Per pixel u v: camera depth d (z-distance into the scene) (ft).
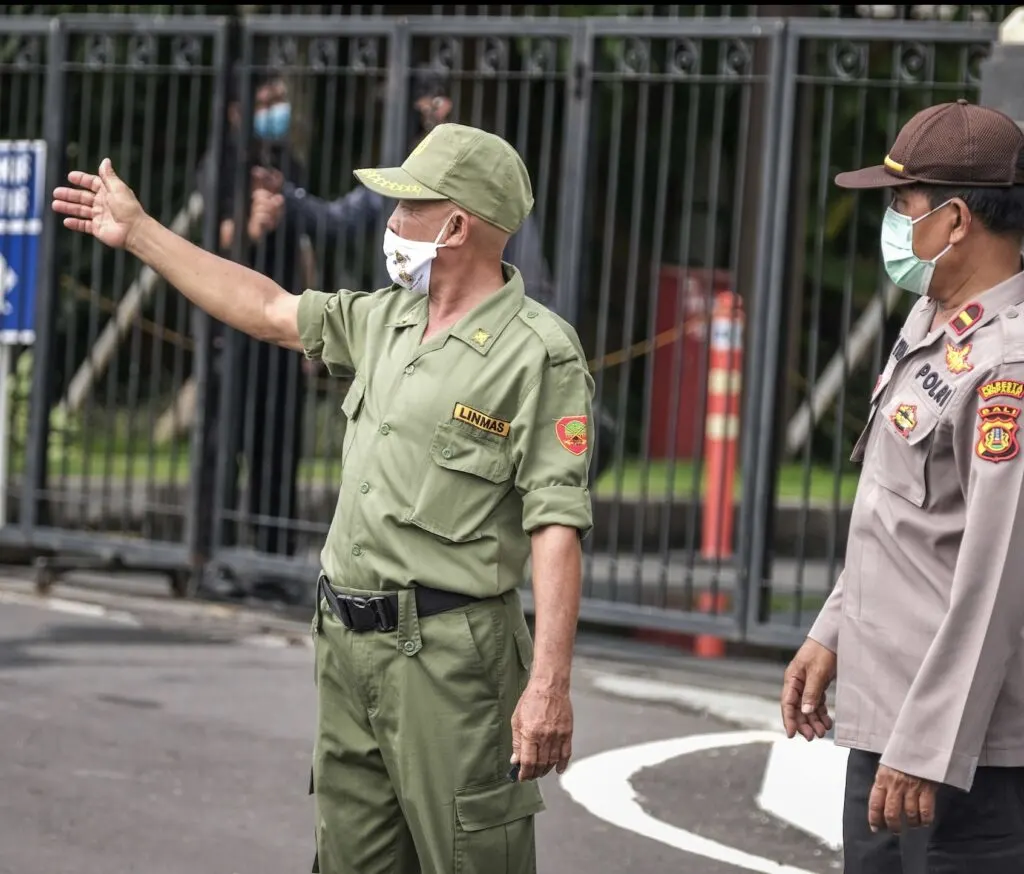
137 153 51.37
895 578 15.24
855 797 15.66
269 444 39.19
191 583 39.29
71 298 42.68
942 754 14.35
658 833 24.86
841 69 33.94
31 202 41.14
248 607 38.58
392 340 16.74
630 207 59.57
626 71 35.83
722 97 35.01
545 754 15.69
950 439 14.83
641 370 60.70
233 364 39.06
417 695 16.08
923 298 16.12
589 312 61.52
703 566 49.08
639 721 30.81
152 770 26.58
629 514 54.90
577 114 35.47
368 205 39.11
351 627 16.29
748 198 53.11
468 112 51.01
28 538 41.27
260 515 39.52
